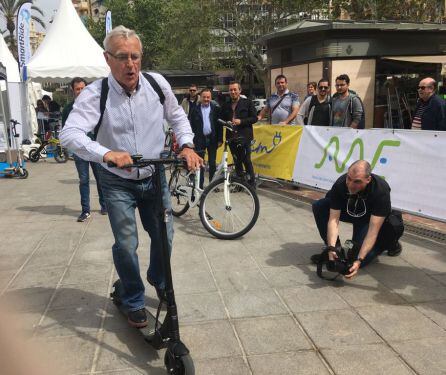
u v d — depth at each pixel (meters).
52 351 2.79
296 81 12.53
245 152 6.88
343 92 6.36
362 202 3.72
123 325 3.12
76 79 5.52
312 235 4.95
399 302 3.35
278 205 6.32
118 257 2.84
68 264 4.27
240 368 2.60
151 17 42.53
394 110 12.62
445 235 4.68
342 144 5.94
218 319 3.15
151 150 2.85
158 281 3.16
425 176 4.70
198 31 29.25
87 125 2.63
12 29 35.31
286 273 3.92
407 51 11.66
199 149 7.04
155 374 2.58
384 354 2.70
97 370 2.62
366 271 3.91
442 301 3.35
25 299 3.51
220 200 4.94
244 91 40.81
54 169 10.74
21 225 5.68
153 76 2.85
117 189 2.81
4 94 10.51
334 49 11.12
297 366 2.61
